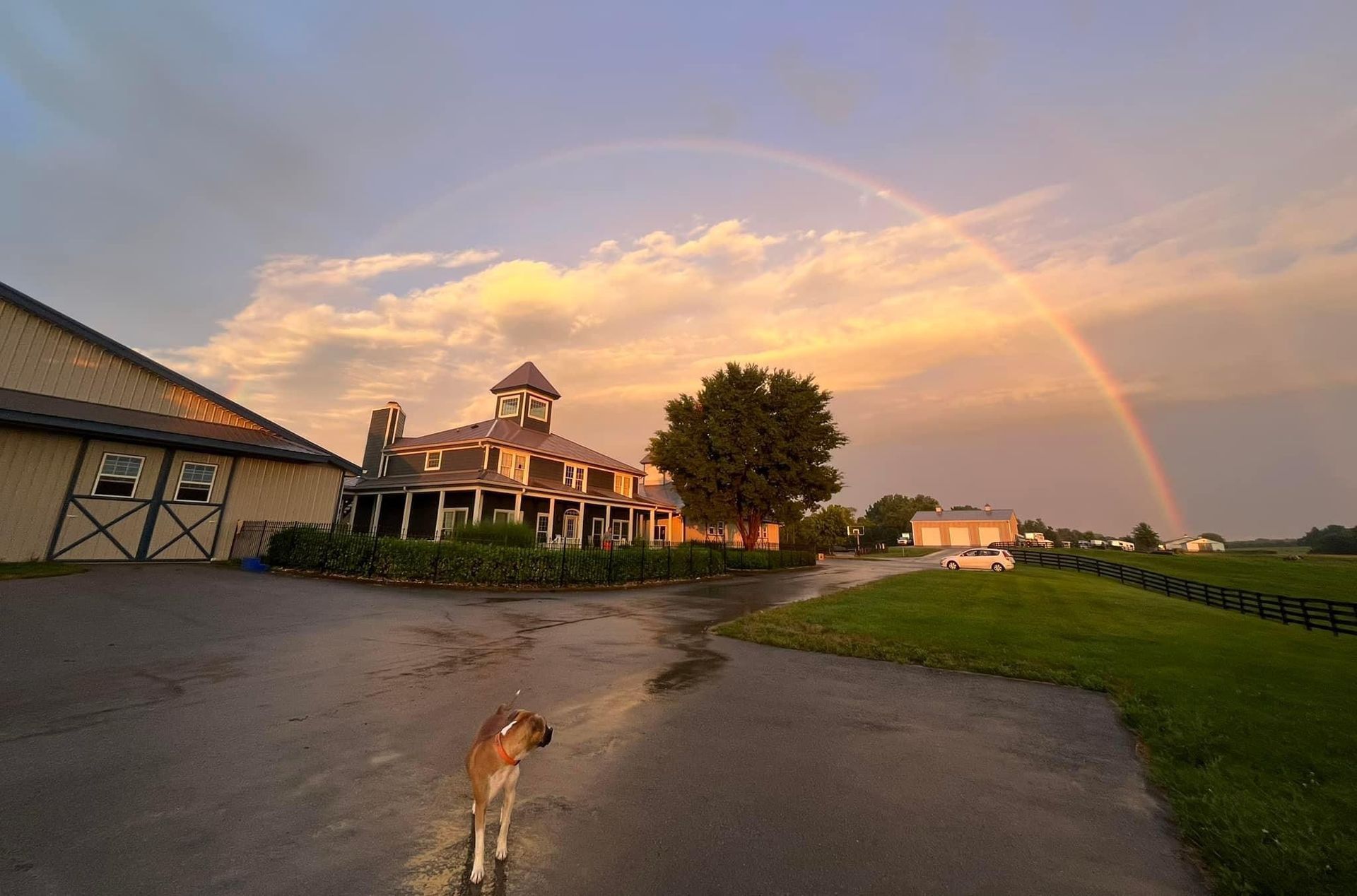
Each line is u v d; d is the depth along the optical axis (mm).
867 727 5715
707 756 4789
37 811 3383
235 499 18703
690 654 8820
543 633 9961
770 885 2979
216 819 3395
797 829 3609
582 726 5430
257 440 19344
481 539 21109
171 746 4457
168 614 9555
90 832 3188
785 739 5277
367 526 34250
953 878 3123
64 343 16297
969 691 7266
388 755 4477
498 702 5934
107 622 8672
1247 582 30250
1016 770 4766
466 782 4074
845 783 4363
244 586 13102
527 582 17031
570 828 3502
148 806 3520
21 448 14773
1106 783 4543
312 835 3270
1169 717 6102
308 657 7445
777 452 33656
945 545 89688
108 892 2670
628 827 3539
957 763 4867
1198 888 3133
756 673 7820
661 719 5699
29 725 4746
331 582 14953
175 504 17391
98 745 4398
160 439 16375
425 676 6824
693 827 3572
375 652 7953
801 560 39969
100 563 15500
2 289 15305
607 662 8031
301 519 20312
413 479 30547
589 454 37188
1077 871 3258
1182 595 21984
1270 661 9102
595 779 4246
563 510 33812
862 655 9141
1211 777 4590
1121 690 7223
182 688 5918
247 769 4121
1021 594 18922
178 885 2740
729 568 29656
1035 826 3787
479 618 11062
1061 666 8594
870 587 20406
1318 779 4578
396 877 2908
